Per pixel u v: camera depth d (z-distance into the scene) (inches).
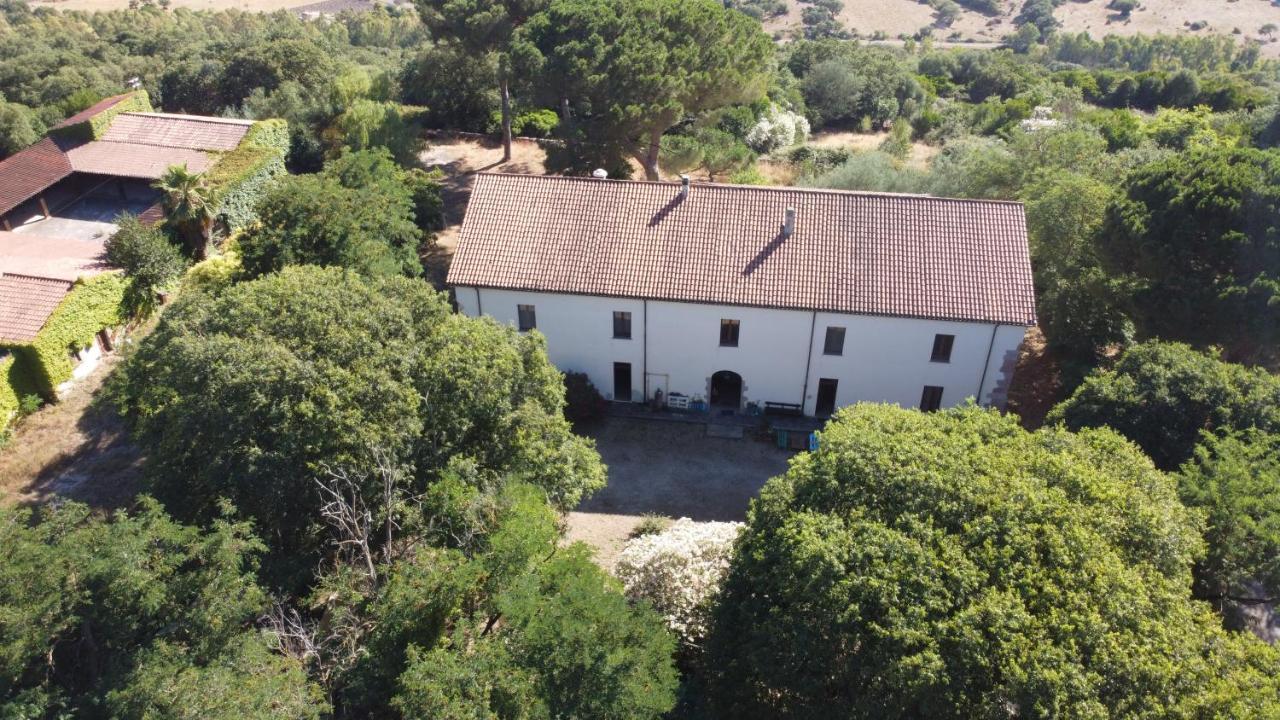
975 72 3535.9
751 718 776.9
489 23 1974.7
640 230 1381.6
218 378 871.1
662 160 1990.7
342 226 1378.0
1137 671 634.2
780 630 738.8
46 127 2625.5
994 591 683.4
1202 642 685.9
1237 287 1237.1
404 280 1052.5
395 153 2046.0
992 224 1342.3
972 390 1348.4
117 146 2018.9
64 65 3169.3
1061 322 1473.9
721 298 1309.1
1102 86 3248.0
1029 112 2637.8
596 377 1441.9
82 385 1423.5
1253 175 1286.9
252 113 2404.0
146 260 1562.5
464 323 1046.4
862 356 1343.5
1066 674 630.5
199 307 1003.3
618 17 1813.5
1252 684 654.5
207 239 1727.4
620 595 778.2
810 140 2664.9
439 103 2568.9
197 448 900.6
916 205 1369.3
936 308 1275.8
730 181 1975.9
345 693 764.6
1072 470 785.6
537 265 1358.3
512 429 977.5
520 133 2554.1
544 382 1048.2
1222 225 1279.5
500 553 765.9
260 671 692.7
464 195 2153.1
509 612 716.7
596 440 1379.2
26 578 688.4
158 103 2950.3
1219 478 873.5
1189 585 767.7
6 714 654.5
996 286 1289.4
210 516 887.7
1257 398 1000.9
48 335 1342.3
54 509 834.2
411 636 743.7
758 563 808.3
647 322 1359.5
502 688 669.9
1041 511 733.9
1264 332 1222.9
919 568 703.1
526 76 1791.3
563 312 1370.6
